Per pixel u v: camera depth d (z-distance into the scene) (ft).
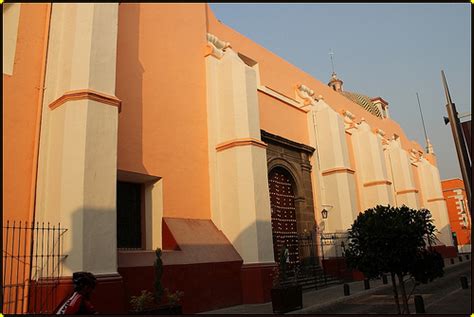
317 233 57.16
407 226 23.50
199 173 40.45
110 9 30.66
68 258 24.27
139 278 29.55
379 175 73.31
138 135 35.32
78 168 25.75
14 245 25.07
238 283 37.19
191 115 41.34
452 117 20.85
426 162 110.32
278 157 53.36
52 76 29.17
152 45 39.17
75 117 26.76
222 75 44.68
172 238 34.53
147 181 36.91
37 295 23.82
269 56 60.59
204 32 46.73
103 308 24.17
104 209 26.30
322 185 61.26
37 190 26.89
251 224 38.68
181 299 31.86
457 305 32.50
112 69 29.50
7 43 28.35
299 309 32.96
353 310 33.55
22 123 27.45
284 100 58.65
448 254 99.81
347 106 81.51
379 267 23.71
